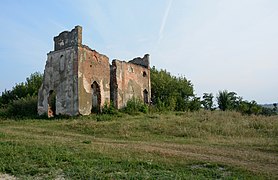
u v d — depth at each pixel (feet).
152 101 126.62
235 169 27.66
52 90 86.99
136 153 33.96
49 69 88.84
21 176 22.98
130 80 105.19
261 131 58.23
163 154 34.12
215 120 69.72
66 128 61.41
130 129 59.16
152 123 63.82
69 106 82.43
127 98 102.22
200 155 34.96
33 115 87.76
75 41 84.23
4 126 65.10
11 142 37.58
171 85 133.28
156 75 135.03
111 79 98.84
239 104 131.13
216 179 23.90
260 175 25.64
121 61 101.35
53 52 88.79
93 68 88.38
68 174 23.30
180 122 65.21
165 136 54.29
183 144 45.19
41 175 23.40
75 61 83.15
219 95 136.67
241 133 56.59
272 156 35.32
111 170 24.76
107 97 93.15
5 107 102.42
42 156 29.19
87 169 24.71
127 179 22.09
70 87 83.05
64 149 34.19
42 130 57.41
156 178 22.82
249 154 36.19
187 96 138.82
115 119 75.36
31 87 120.06
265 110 129.90
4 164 25.57
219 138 52.19
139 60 119.34
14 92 122.01
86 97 84.12
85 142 42.04
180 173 24.82
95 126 61.26
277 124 62.85
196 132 56.08
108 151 34.30
